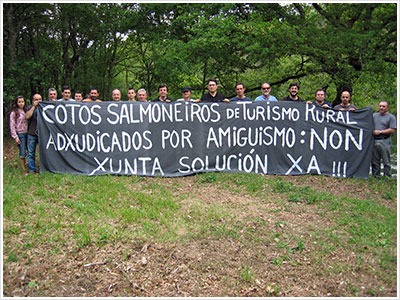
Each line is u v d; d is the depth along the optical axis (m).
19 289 4.38
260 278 4.78
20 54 16.19
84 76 18.09
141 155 8.48
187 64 14.05
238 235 5.69
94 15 16.62
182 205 6.73
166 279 4.73
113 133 8.41
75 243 5.25
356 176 8.59
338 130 8.64
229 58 14.77
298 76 17.28
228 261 5.09
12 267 4.69
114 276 4.73
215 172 8.59
